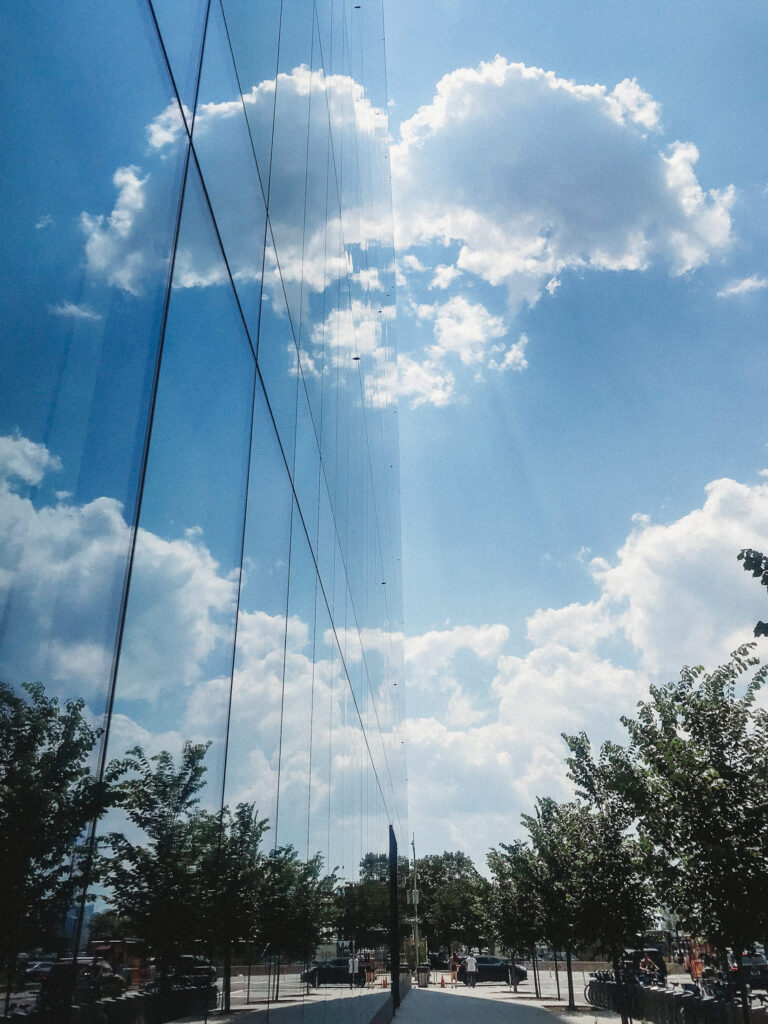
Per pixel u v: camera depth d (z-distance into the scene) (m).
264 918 6.99
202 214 5.96
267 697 7.59
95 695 3.64
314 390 12.07
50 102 3.47
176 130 5.38
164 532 4.72
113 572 3.92
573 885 18.50
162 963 4.35
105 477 3.86
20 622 3.01
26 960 2.95
